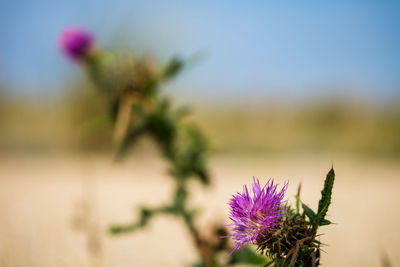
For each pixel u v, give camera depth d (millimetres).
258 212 400
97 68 661
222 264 516
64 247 618
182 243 668
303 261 393
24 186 1115
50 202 901
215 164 1562
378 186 1109
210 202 882
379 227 724
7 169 1430
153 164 1453
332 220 786
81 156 1638
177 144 591
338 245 644
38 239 653
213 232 537
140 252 614
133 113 592
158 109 588
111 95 612
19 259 586
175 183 586
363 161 1623
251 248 479
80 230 701
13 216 787
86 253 608
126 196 976
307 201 858
